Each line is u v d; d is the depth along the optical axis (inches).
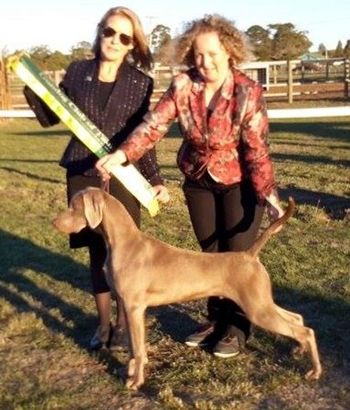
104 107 198.5
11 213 397.4
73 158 202.7
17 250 317.7
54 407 176.1
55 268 290.0
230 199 192.2
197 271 178.1
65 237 334.0
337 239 311.1
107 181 191.8
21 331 225.8
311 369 186.9
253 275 176.4
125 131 199.8
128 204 203.3
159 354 205.6
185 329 223.6
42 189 466.3
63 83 203.8
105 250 204.2
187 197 199.3
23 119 1152.8
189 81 182.4
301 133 772.0
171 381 186.7
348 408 170.4
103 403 177.9
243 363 196.1
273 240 310.5
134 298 180.4
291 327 178.9
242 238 193.6
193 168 190.7
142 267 179.8
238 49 176.4
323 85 1243.8
